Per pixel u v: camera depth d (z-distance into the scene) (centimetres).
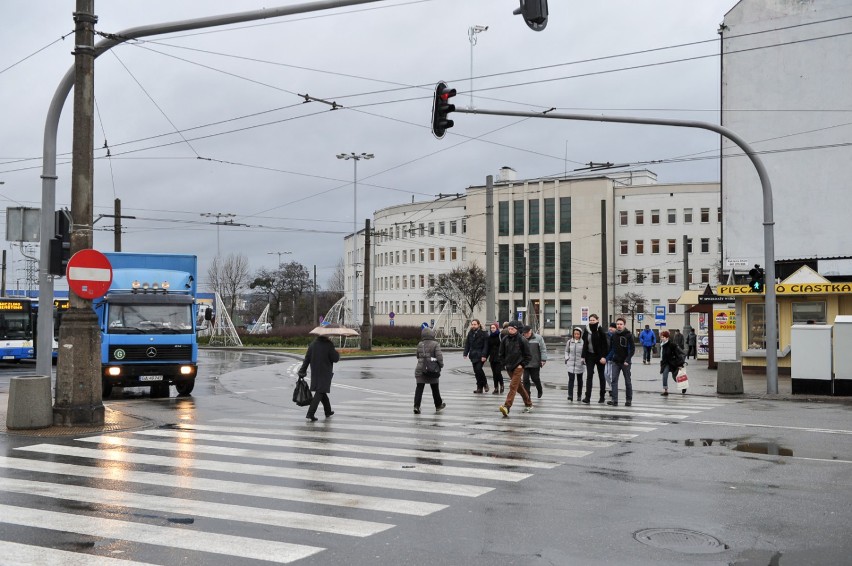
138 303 1991
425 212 10125
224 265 9200
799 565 578
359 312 11469
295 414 1576
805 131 3762
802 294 2798
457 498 794
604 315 4172
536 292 8881
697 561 586
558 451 1092
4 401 1719
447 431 1302
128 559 588
